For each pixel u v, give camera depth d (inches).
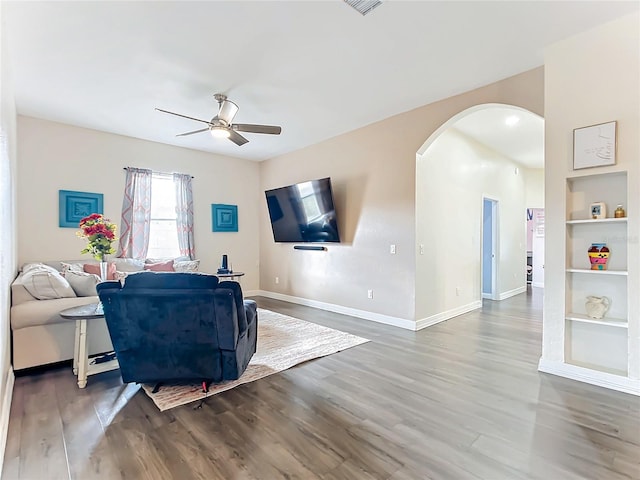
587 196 109.0
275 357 127.8
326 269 214.2
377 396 97.2
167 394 99.0
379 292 182.5
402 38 105.4
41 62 118.6
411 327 167.6
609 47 100.1
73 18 94.4
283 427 81.5
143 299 91.1
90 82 134.0
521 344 144.3
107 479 64.2
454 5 90.4
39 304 114.2
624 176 102.2
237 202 259.0
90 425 82.4
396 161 173.0
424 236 173.8
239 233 260.5
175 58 116.7
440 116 153.6
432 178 180.9
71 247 184.9
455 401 93.9
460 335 157.8
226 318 93.3
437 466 67.3
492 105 137.3
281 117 174.6
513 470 66.0
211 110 163.6
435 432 79.1
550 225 112.1
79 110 163.0
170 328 93.8
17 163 166.4
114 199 199.8
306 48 110.9
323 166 214.7
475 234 221.9
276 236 242.1
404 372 114.4
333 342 146.1
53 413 88.1
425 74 128.6
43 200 177.0
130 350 95.7
